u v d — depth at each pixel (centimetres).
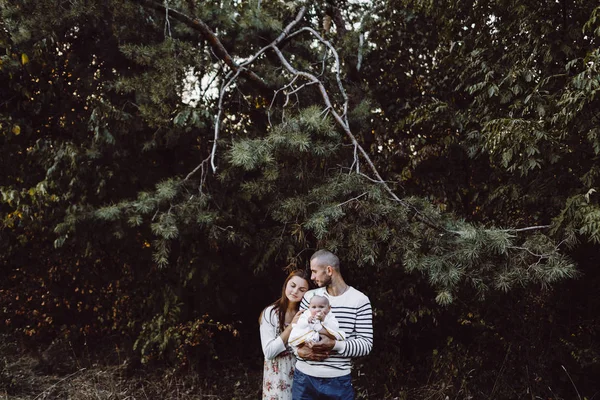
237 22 531
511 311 491
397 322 522
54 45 514
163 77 475
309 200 421
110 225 514
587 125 378
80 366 586
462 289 432
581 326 477
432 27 565
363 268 526
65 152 510
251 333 612
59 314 661
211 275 548
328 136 446
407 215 409
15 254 647
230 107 562
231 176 495
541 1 425
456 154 535
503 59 464
